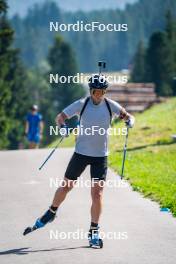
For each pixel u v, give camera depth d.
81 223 16.62
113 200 19.36
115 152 29.66
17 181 23.31
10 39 96.19
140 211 17.86
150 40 147.12
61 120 14.51
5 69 96.25
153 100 64.56
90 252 14.05
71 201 19.34
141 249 14.26
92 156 14.45
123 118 14.70
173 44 146.88
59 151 32.53
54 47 197.88
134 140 33.56
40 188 21.89
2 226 16.47
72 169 14.59
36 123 38.97
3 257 13.76
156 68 144.25
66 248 14.38
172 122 39.47
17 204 19.25
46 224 16.36
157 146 30.58
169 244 14.60
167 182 21.56
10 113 118.62
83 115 14.43
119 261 13.39
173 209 17.73
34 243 14.81
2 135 90.12
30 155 31.00
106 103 14.52
